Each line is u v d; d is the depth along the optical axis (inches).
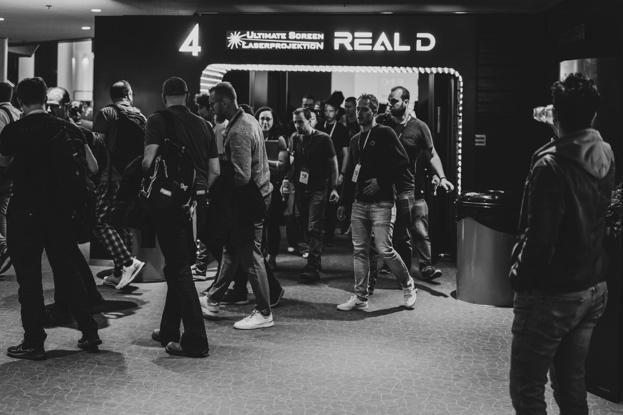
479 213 245.6
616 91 175.6
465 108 329.1
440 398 155.6
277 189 304.3
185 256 179.9
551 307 102.3
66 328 204.8
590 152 101.5
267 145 304.7
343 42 327.9
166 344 187.8
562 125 105.0
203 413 144.2
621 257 153.6
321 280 290.0
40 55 712.4
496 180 331.6
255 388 159.3
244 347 191.3
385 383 164.6
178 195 174.6
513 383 106.4
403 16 326.0
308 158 289.1
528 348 104.0
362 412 146.5
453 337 205.0
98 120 255.3
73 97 712.4
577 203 100.2
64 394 153.3
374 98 228.1
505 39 326.6
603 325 156.6
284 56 331.3
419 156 290.2
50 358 177.5
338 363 178.9
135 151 255.9
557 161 100.4
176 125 178.9
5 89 261.6
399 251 277.6
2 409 144.2
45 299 241.6
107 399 150.9
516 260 105.6
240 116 204.2
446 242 346.0
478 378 169.5
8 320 213.6
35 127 174.4
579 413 109.0
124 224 184.9
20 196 174.6
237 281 241.9
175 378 164.9
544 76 327.6
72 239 182.9
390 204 231.1
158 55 337.1
